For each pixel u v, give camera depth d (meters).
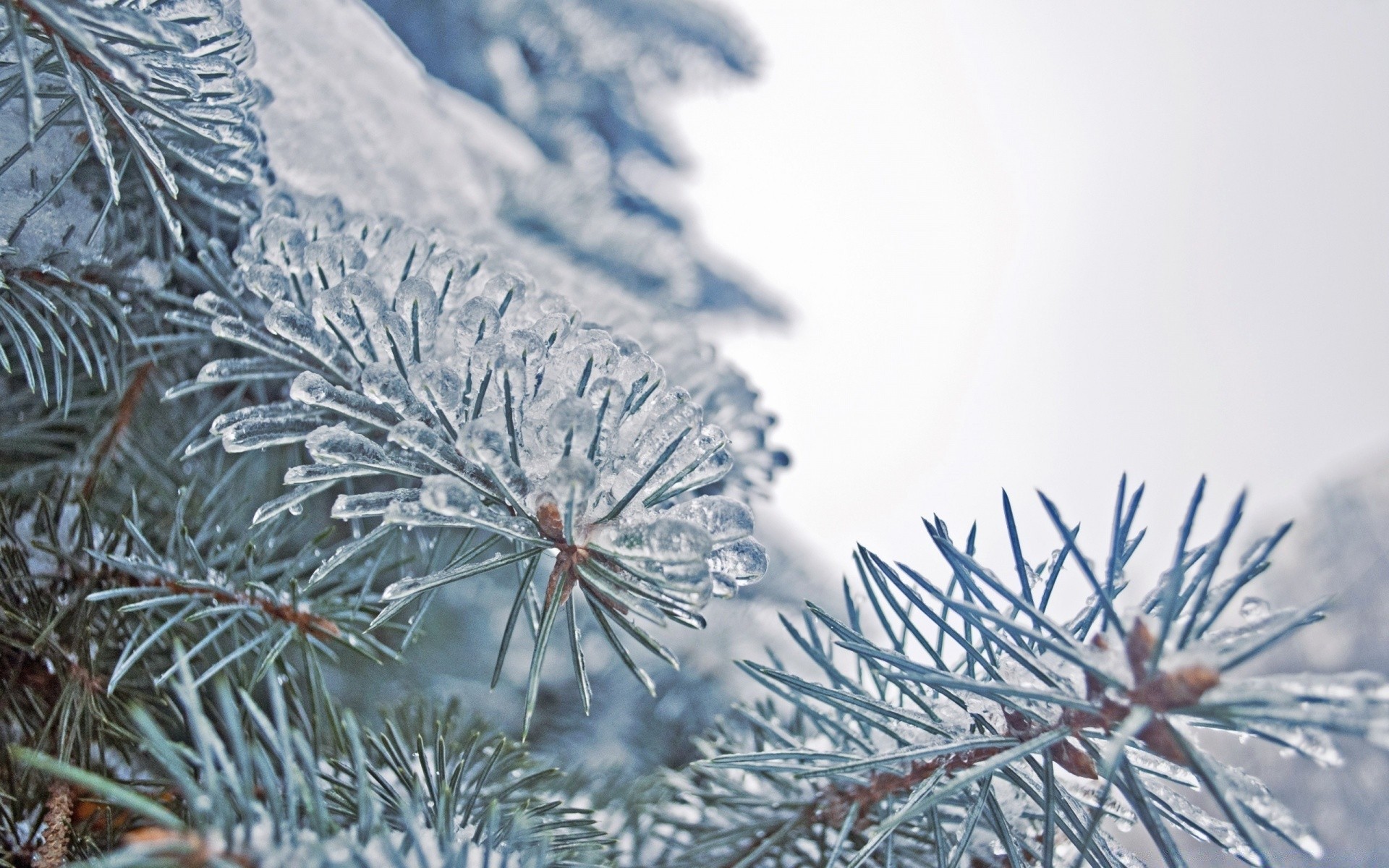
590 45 1.11
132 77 0.14
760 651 0.43
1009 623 0.13
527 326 0.18
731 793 0.20
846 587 0.18
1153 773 0.15
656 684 0.41
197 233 0.21
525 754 0.21
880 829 0.13
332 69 0.25
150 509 0.22
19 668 0.19
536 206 0.50
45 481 0.22
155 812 0.11
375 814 0.13
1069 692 0.14
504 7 1.04
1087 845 0.13
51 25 0.14
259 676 0.18
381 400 0.16
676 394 0.16
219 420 0.17
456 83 1.08
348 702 0.32
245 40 0.18
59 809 0.18
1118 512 0.14
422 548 0.21
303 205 0.22
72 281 0.19
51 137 0.18
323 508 0.25
